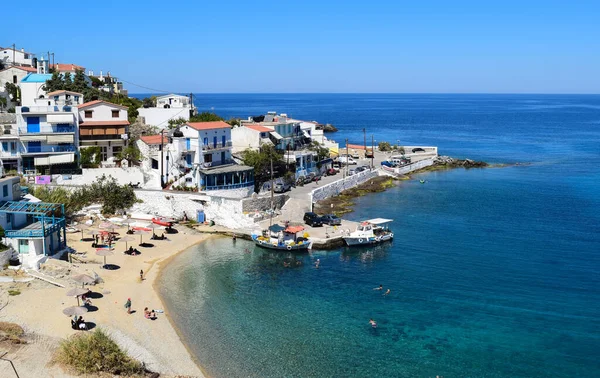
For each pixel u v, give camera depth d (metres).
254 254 76.88
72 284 59.34
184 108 133.62
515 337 52.88
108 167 99.38
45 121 97.44
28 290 56.69
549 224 95.50
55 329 49.03
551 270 71.75
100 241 76.69
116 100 143.62
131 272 66.50
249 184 100.81
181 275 67.12
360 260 75.44
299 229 80.00
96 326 50.66
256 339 50.84
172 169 98.44
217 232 85.94
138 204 91.50
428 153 183.00
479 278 68.69
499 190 128.62
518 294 63.59
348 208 106.69
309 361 47.16
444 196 121.06
